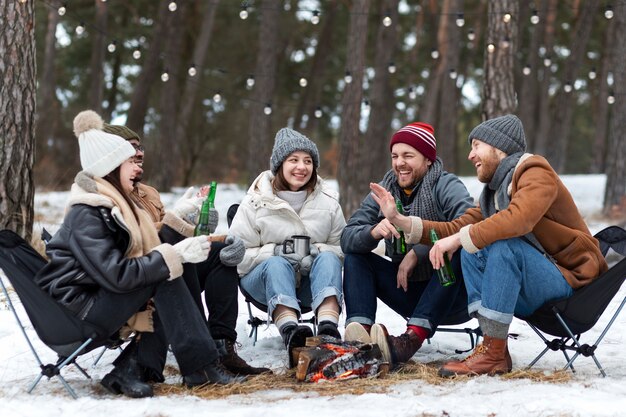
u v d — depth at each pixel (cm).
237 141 2744
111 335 316
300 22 2634
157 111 2662
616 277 329
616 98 1392
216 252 367
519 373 339
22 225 645
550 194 338
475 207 386
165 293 314
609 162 1377
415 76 2609
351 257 393
